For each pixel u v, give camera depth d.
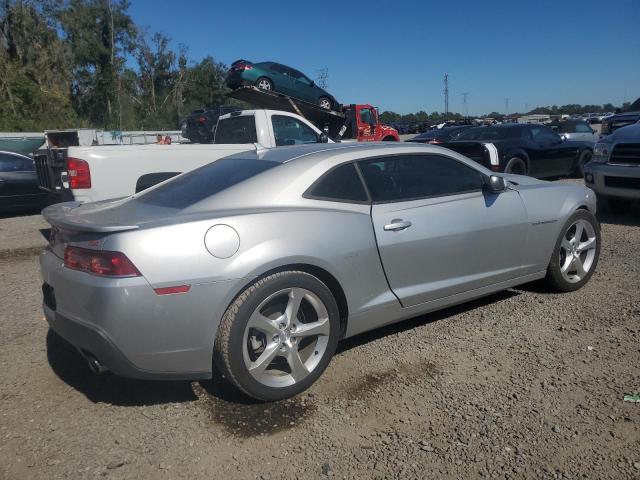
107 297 2.82
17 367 3.76
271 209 3.30
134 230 2.91
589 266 5.03
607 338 3.96
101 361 2.94
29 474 2.64
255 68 16.48
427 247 3.85
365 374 3.56
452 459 2.68
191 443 2.86
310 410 3.15
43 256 3.43
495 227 4.23
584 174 8.48
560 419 2.98
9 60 43.34
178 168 7.30
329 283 3.46
